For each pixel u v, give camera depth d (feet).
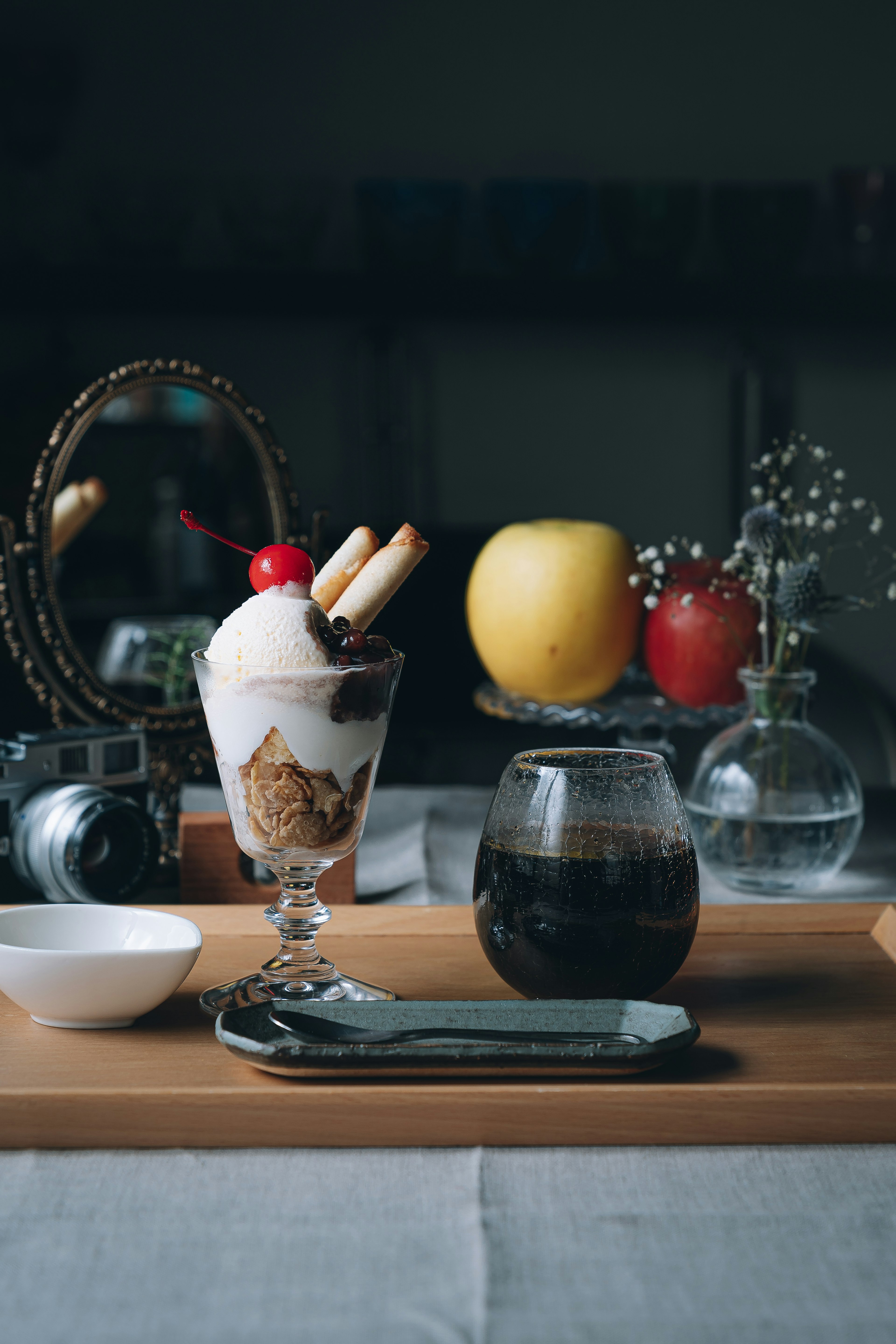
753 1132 1.60
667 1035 1.67
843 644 6.13
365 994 1.96
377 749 1.87
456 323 5.80
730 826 2.86
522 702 3.68
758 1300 1.26
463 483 5.92
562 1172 1.52
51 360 5.43
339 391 5.74
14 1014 1.93
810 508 6.04
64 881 2.62
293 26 5.70
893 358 5.96
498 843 1.89
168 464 3.49
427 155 5.82
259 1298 1.26
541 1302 1.25
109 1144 1.59
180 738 3.43
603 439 5.94
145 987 1.81
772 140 5.92
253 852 1.93
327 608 1.99
